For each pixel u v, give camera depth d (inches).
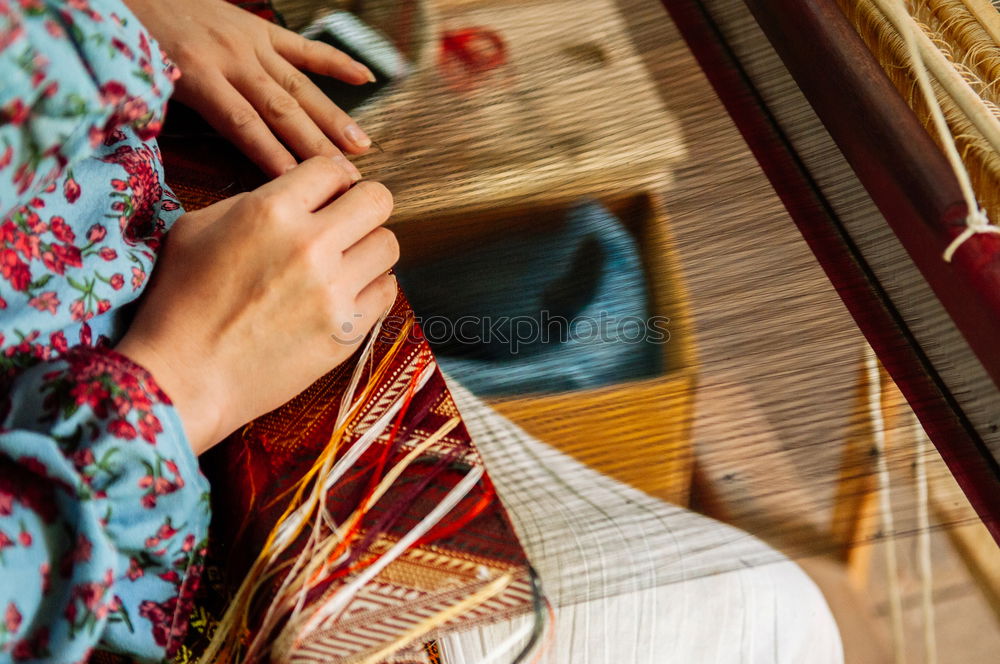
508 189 31.6
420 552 22.6
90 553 18.6
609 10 36.9
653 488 25.3
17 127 16.2
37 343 20.9
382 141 32.9
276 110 30.5
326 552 22.5
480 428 26.4
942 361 27.4
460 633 23.5
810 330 28.5
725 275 29.7
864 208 29.5
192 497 21.1
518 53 35.5
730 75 34.6
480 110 33.6
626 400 26.8
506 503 24.7
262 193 24.0
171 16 31.8
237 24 32.2
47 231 20.9
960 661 24.7
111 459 19.6
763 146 32.6
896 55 27.5
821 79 27.6
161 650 21.8
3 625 18.2
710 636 24.5
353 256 24.6
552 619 22.2
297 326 23.2
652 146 32.7
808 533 25.0
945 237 23.0
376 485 23.7
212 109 30.2
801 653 24.7
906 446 26.4
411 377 25.7
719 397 27.4
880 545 25.2
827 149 31.0
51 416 19.6
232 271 23.0
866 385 27.7
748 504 25.3
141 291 23.2
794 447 26.1
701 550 24.3
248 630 22.0
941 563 25.0
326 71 33.5
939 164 23.7
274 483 23.9
